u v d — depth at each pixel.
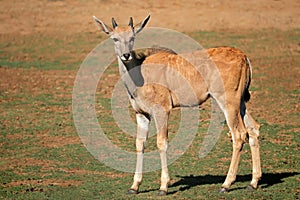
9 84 46.38
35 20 74.31
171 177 25.31
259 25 71.56
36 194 23.16
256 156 23.14
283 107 37.84
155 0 82.25
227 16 75.50
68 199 22.45
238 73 22.59
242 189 23.11
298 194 22.41
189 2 81.38
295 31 68.44
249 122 23.39
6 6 79.69
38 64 54.78
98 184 24.41
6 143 31.09
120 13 77.38
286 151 28.81
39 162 27.95
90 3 81.50
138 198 22.23
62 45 63.56
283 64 52.12
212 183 24.17
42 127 34.28
